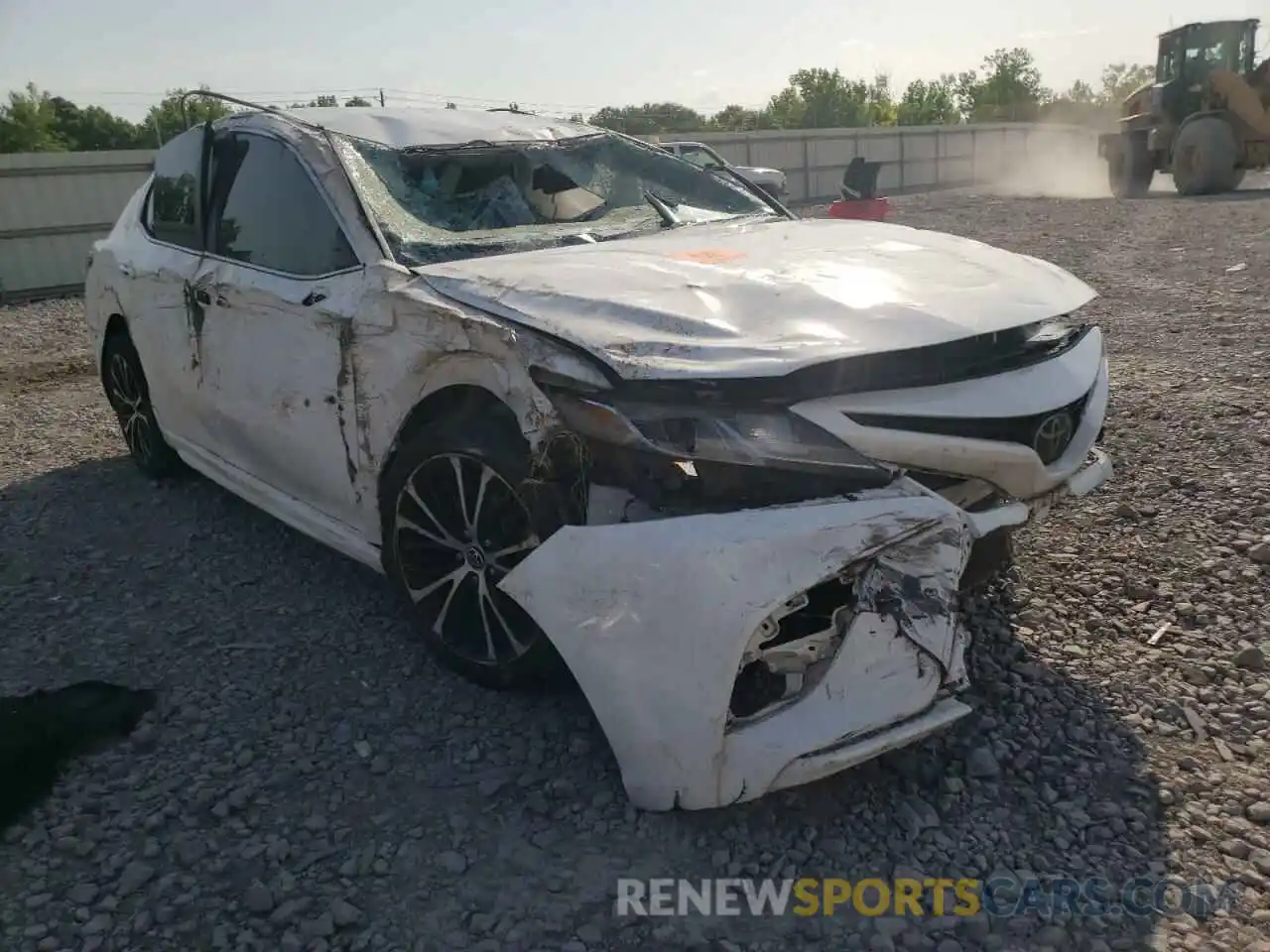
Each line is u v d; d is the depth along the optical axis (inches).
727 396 97.4
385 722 118.0
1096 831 97.6
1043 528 163.0
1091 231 572.4
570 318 107.0
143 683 129.4
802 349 99.7
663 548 91.4
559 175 161.9
